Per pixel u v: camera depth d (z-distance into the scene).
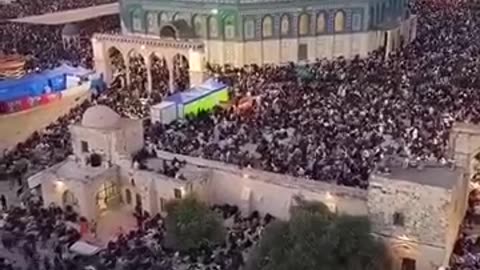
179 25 75.62
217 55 76.25
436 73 66.00
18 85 62.22
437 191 32.69
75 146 44.78
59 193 42.25
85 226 40.44
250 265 33.41
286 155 46.91
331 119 54.00
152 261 35.97
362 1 77.25
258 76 70.00
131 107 60.06
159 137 51.72
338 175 42.94
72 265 35.56
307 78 68.19
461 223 38.06
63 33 84.31
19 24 90.88
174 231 37.22
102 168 43.34
